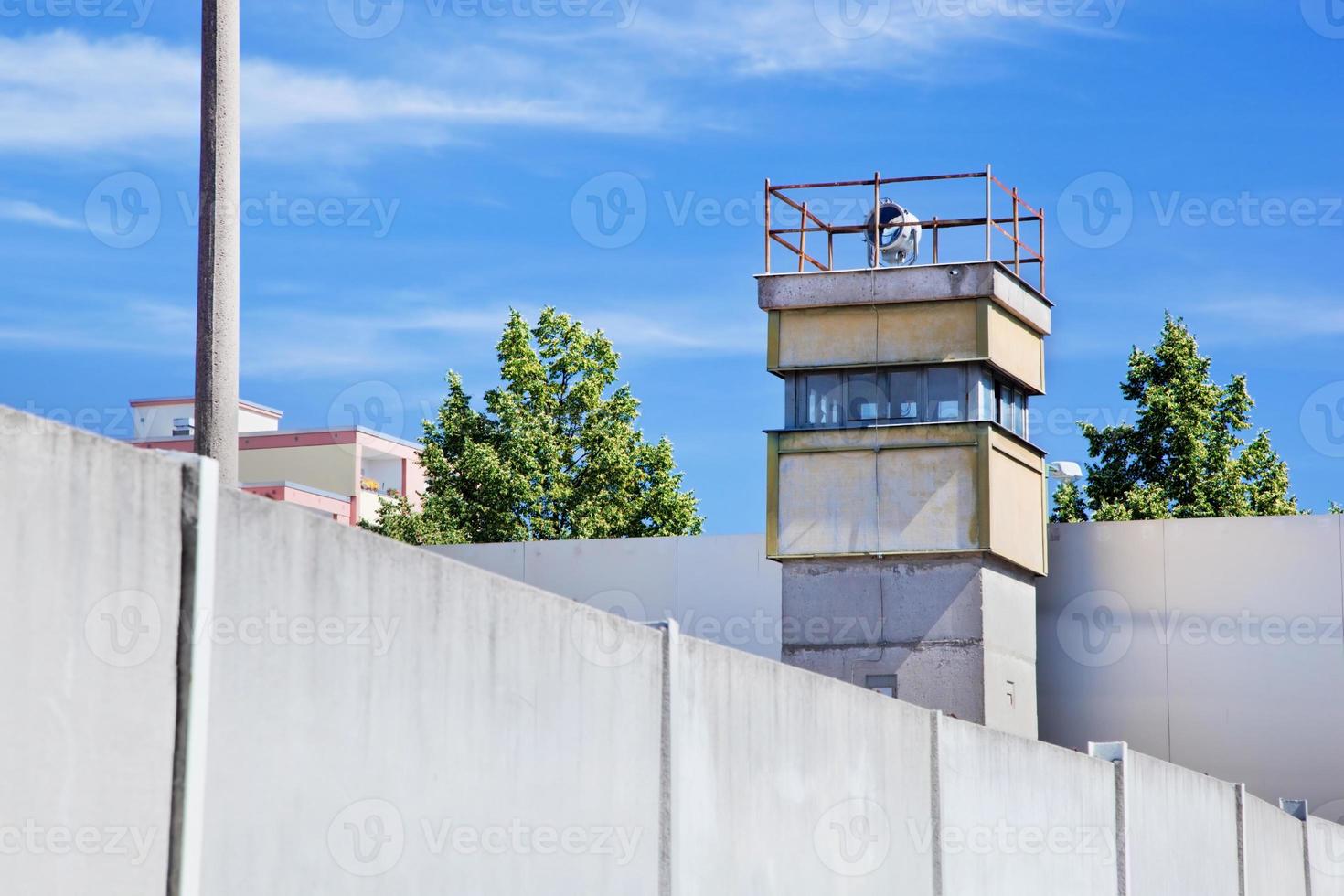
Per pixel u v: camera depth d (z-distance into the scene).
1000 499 66.31
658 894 26.97
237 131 34.03
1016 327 69.06
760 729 31.02
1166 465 138.00
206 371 33.34
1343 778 69.50
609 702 25.89
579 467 146.00
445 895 21.69
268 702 18.70
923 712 38.97
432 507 138.88
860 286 67.50
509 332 147.38
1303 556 70.94
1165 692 71.88
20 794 15.62
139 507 17.06
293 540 19.20
